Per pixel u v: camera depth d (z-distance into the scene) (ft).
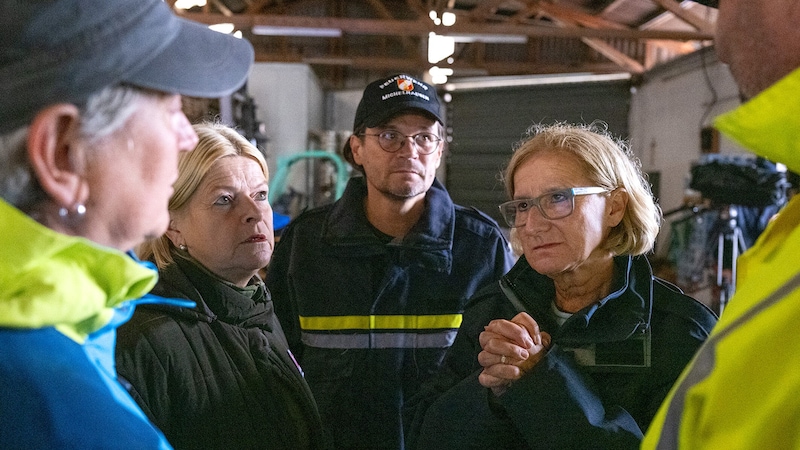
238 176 3.60
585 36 26.27
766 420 1.51
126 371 3.11
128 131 1.93
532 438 3.04
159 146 2.04
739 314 1.68
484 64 34.04
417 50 35.53
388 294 5.49
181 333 3.33
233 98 22.11
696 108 24.89
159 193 2.08
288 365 3.83
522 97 33.65
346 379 5.38
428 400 4.07
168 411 3.20
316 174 30.94
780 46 1.85
